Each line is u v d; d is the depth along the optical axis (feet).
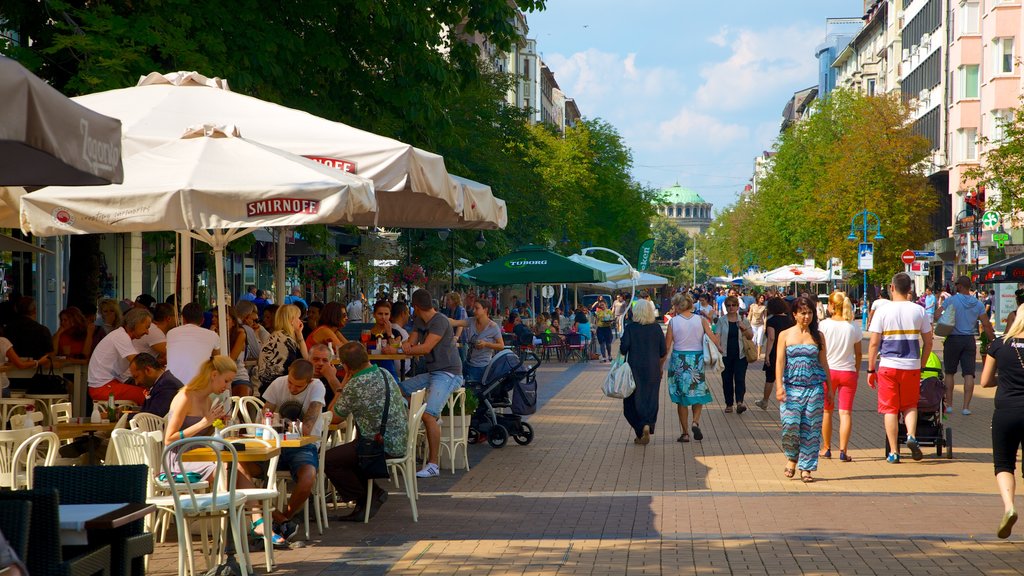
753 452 49.42
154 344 40.86
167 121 36.78
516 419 52.85
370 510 33.94
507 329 114.32
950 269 213.05
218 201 30.50
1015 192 107.45
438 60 63.72
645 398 51.93
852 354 46.52
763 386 88.94
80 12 48.08
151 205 30.35
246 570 26.61
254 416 39.58
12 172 20.72
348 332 69.92
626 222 253.24
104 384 38.42
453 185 42.65
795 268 198.18
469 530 32.07
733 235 353.10
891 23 278.46
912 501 36.27
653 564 27.27
